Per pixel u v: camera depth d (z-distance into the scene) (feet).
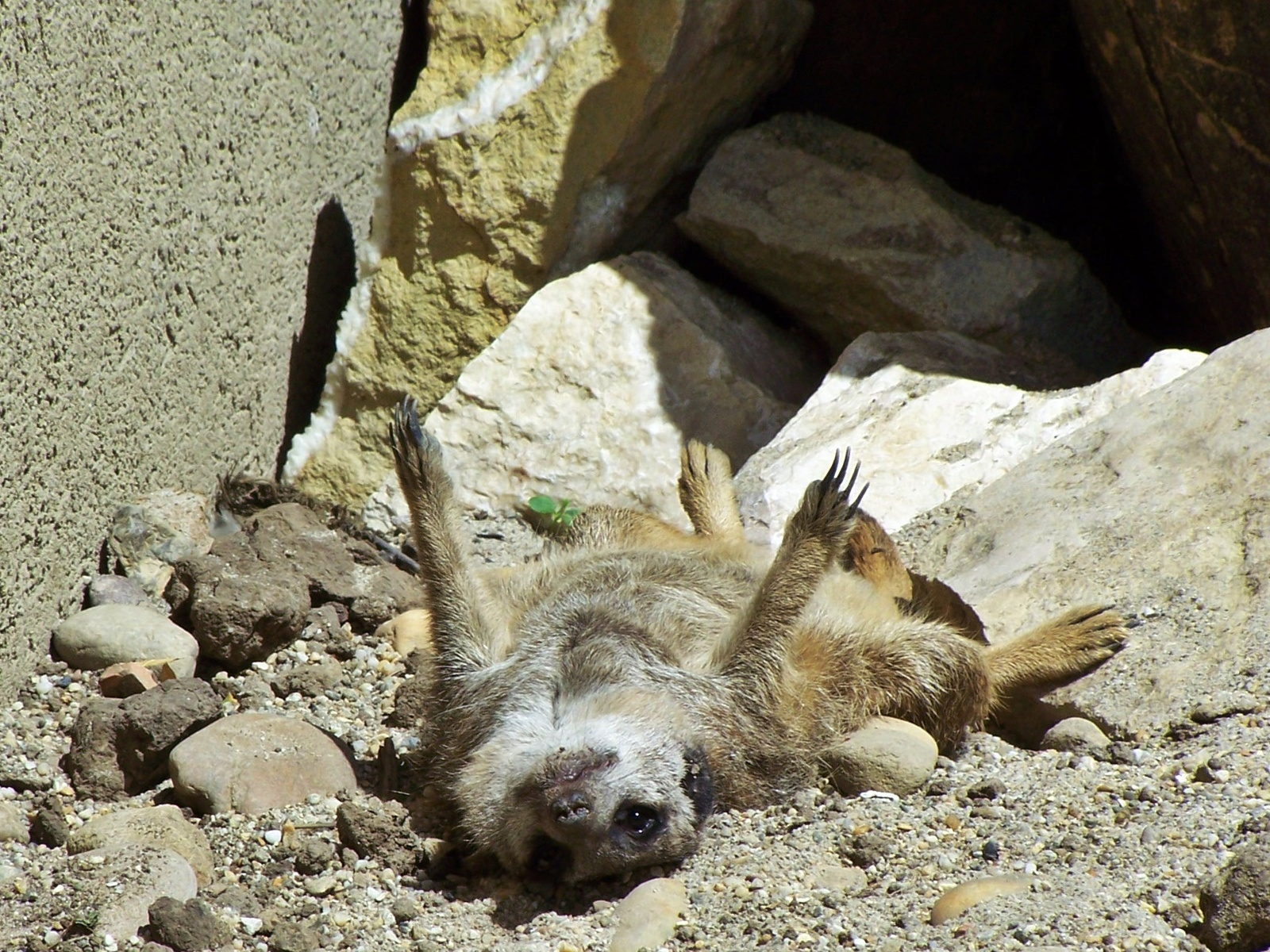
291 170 50.42
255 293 48.21
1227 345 39.60
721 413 49.39
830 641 33.06
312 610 40.40
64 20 35.68
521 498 49.47
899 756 30.27
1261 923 21.98
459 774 30.09
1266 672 30.68
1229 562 33.76
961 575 37.17
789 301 53.88
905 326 50.75
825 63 58.39
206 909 25.30
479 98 52.65
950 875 26.25
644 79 50.90
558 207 52.13
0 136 33.17
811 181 52.90
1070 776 29.63
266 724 32.01
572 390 49.96
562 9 52.13
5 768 31.86
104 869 26.91
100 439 38.70
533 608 35.12
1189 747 29.73
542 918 26.81
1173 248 49.62
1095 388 43.60
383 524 49.24
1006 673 33.53
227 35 44.83
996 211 53.21
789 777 31.04
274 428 51.37
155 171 40.75
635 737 28.60
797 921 24.93
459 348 52.95
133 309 39.91
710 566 37.32
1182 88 41.65
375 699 37.01
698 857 28.53
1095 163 58.29
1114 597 34.19
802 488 42.96
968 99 58.90
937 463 42.98
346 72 54.85
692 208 53.57
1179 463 36.88
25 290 34.53
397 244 53.62
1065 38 56.90
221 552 40.73
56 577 36.99
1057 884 24.73
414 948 25.50
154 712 31.68
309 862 28.27
